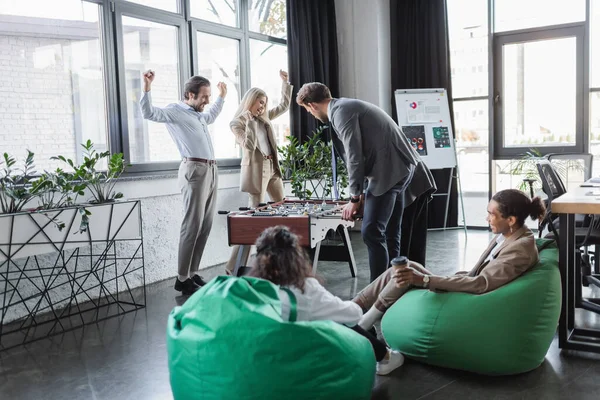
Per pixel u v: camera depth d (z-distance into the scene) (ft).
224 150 17.81
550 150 21.26
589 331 9.55
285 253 6.49
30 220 10.24
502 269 8.12
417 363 8.69
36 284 11.98
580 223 11.75
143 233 14.42
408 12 22.35
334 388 6.10
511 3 21.48
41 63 12.51
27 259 10.91
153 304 12.76
